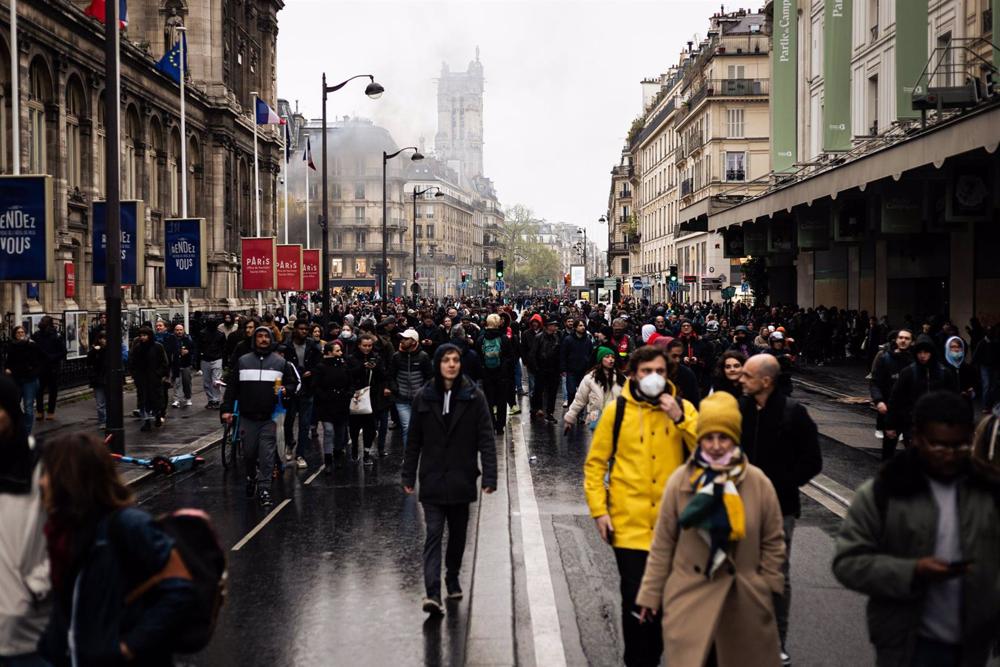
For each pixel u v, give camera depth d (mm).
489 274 198625
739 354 8797
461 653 6750
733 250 45844
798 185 30562
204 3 46062
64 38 29547
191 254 27281
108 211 14422
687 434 5734
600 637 7090
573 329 19562
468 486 7770
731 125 69500
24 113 27062
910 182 25516
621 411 5879
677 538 4750
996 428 4301
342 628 7316
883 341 32156
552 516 11242
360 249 137250
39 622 4336
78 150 31734
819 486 12695
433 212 161250
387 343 15898
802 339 36438
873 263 38219
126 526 3619
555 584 8492
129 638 3516
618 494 5848
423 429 7875
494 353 18047
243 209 52469
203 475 14258
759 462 6379
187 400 23172
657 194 96125
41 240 16500
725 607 4621
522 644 6930
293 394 12742
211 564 3727
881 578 3941
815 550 9516
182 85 34969
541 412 20000
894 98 34562
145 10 44250
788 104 37562
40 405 20031
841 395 24422
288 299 60000
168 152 40188
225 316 29031
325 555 9586
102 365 19703
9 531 4262
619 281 80688
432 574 7645
